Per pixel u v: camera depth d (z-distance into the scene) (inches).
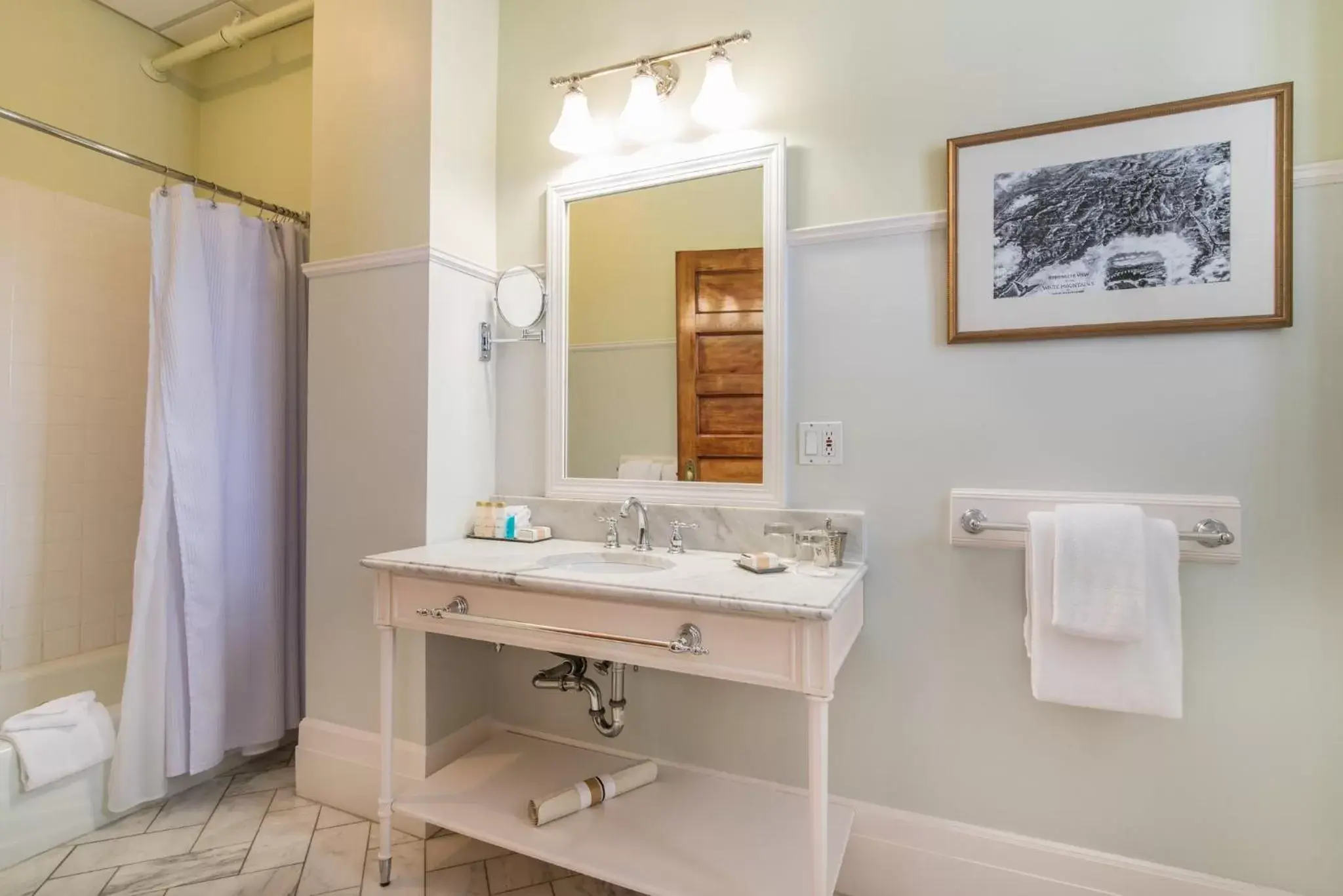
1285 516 49.1
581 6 75.1
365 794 72.4
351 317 75.2
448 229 72.4
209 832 69.0
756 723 65.1
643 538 66.1
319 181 77.9
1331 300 48.1
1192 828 51.3
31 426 88.2
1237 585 50.2
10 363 86.1
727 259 66.7
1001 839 56.0
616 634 50.8
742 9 66.6
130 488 99.0
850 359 61.6
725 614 46.7
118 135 105.7
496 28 79.7
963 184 57.1
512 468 78.4
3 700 81.0
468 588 57.2
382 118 73.5
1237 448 50.1
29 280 88.0
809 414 63.1
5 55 93.0
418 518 70.4
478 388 76.9
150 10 104.4
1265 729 49.6
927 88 59.2
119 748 69.6
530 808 57.9
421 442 70.3
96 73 103.0
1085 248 53.5
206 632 75.4
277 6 103.6
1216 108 49.9
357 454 74.5
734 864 52.1
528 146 77.9
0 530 85.0
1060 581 49.6
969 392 57.6
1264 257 48.8
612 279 72.5
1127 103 52.9
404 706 70.8
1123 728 53.1
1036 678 51.1
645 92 66.7
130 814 72.1
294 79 107.8
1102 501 53.4
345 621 74.9
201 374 76.0
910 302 59.5
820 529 60.8
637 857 53.0
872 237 60.7
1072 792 54.4
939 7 58.9
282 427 86.1
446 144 72.1
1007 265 55.8
